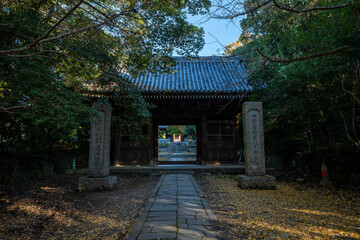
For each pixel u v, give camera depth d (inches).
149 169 462.9
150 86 462.3
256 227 177.6
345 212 220.1
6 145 331.0
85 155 553.6
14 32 203.0
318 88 303.0
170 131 1486.2
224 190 320.8
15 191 285.6
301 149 431.8
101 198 276.5
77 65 273.0
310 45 302.5
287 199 270.4
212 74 541.0
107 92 385.1
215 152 503.5
